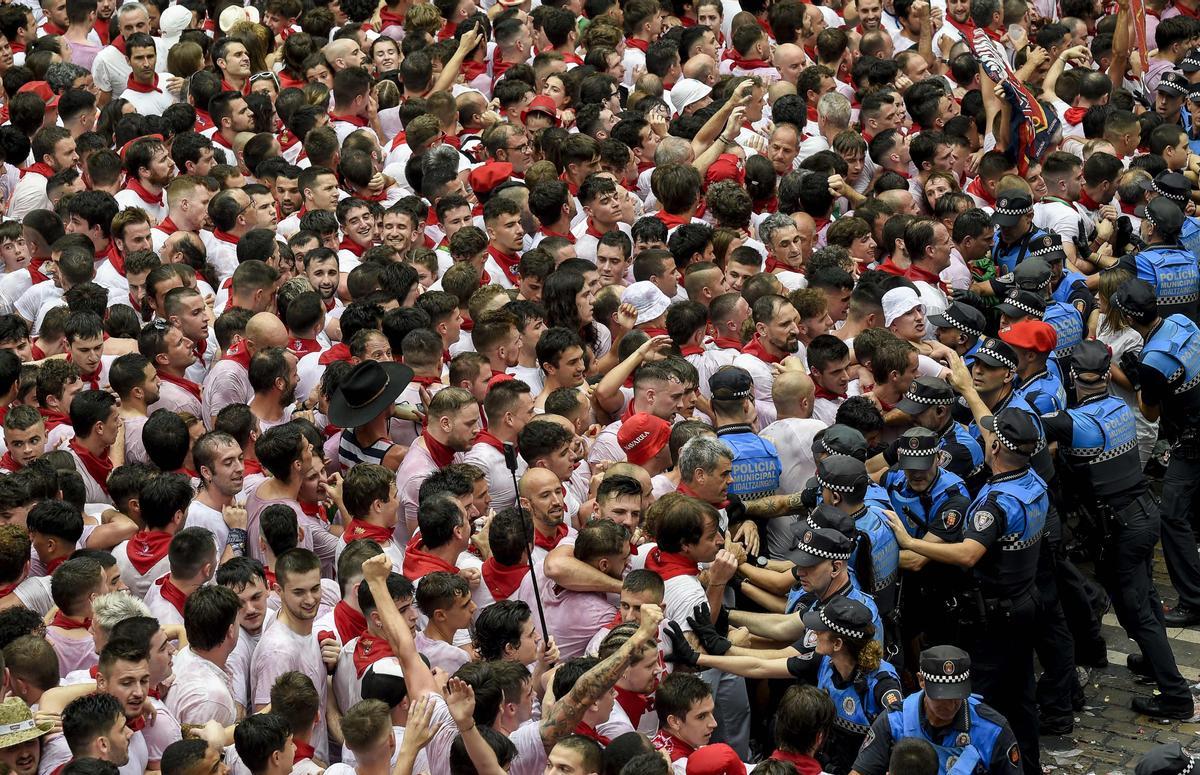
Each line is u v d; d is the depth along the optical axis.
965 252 47.75
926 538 34.62
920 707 27.69
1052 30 69.00
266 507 33.09
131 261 43.78
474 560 33.69
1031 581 34.91
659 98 57.03
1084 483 39.44
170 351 39.28
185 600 30.39
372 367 36.28
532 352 41.06
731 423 36.12
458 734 25.95
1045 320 44.38
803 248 49.12
